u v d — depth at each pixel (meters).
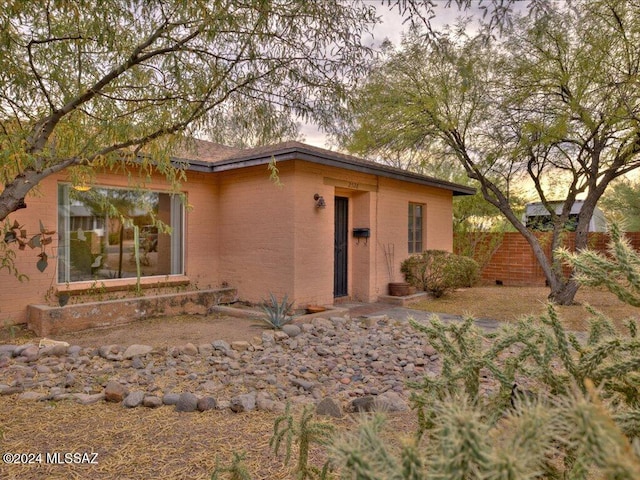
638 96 6.41
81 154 2.27
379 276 9.19
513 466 0.49
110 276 6.94
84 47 2.52
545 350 0.97
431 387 1.04
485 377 3.45
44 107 2.51
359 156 10.05
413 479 0.57
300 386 4.03
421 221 10.70
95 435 2.75
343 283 9.06
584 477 0.56
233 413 3.21
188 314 7.43
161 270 7.70
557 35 6.78
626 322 1.05
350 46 2.92
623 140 7.19
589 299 9.12
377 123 8.55
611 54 6.74
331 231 8.07
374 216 9.07
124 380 4.00
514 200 12.60
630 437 0.71
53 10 2.36
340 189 8.62
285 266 7.43
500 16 2.26
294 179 7.31
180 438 2.71
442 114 8.56
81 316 6.10
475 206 13.34
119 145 2.39
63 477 2.21
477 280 11.98
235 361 4.72
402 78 8.27
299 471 1.15
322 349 5.22
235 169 8.16
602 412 0.52
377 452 0.63
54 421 2.98
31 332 5.85
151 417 3.10
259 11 2.58
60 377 4.04
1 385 3.64
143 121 2.62
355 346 5.45
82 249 6.59
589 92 6.96
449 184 10.61
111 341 5.55
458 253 13.62
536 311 7.87
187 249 8.02
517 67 7.68
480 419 0.85
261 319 6.91
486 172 9.53
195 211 8.14
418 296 9.22
